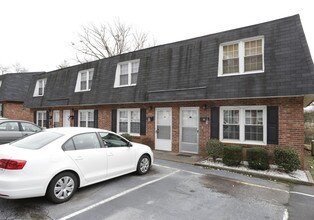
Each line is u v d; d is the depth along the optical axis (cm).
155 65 1173
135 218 404
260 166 775
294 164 732
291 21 834
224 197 522
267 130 859
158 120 1179
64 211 421
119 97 1268
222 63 975
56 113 1777
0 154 420
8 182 392
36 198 475
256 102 888
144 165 687
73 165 478
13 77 2303
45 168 430
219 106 979
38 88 1955
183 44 1102
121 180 618
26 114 2266
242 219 415
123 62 1323
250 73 882
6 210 418
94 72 1467
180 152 1084
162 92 1092
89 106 1515
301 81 758
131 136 1201
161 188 567
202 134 1021
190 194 533
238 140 932
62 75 1717
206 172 748
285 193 566
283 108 832
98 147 550
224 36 977
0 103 2295
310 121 2362
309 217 431
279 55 826
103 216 407
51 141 476
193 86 1005
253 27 909
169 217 412
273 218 423
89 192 520
